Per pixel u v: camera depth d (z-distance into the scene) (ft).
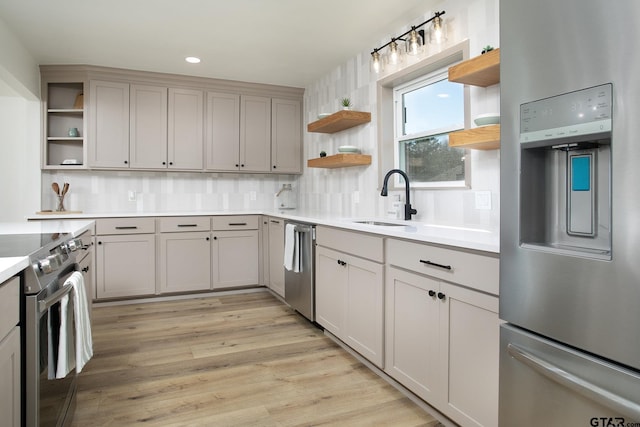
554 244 3.90
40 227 7.12
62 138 12.92
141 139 13.52
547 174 4.02
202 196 15.33
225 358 8.41
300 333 9.97
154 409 6.39
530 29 3.80
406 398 6.77
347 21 9.62
